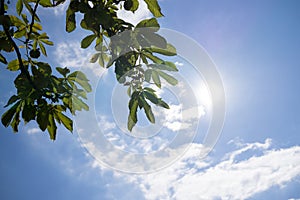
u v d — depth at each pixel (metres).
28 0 1.23
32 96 1.08
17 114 1.11
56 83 1.11
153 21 0.94
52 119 1.15
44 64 1.17
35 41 1.33
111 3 1.06
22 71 1.11
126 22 0.99
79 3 1.01
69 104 1.09
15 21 1.27
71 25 1.04
